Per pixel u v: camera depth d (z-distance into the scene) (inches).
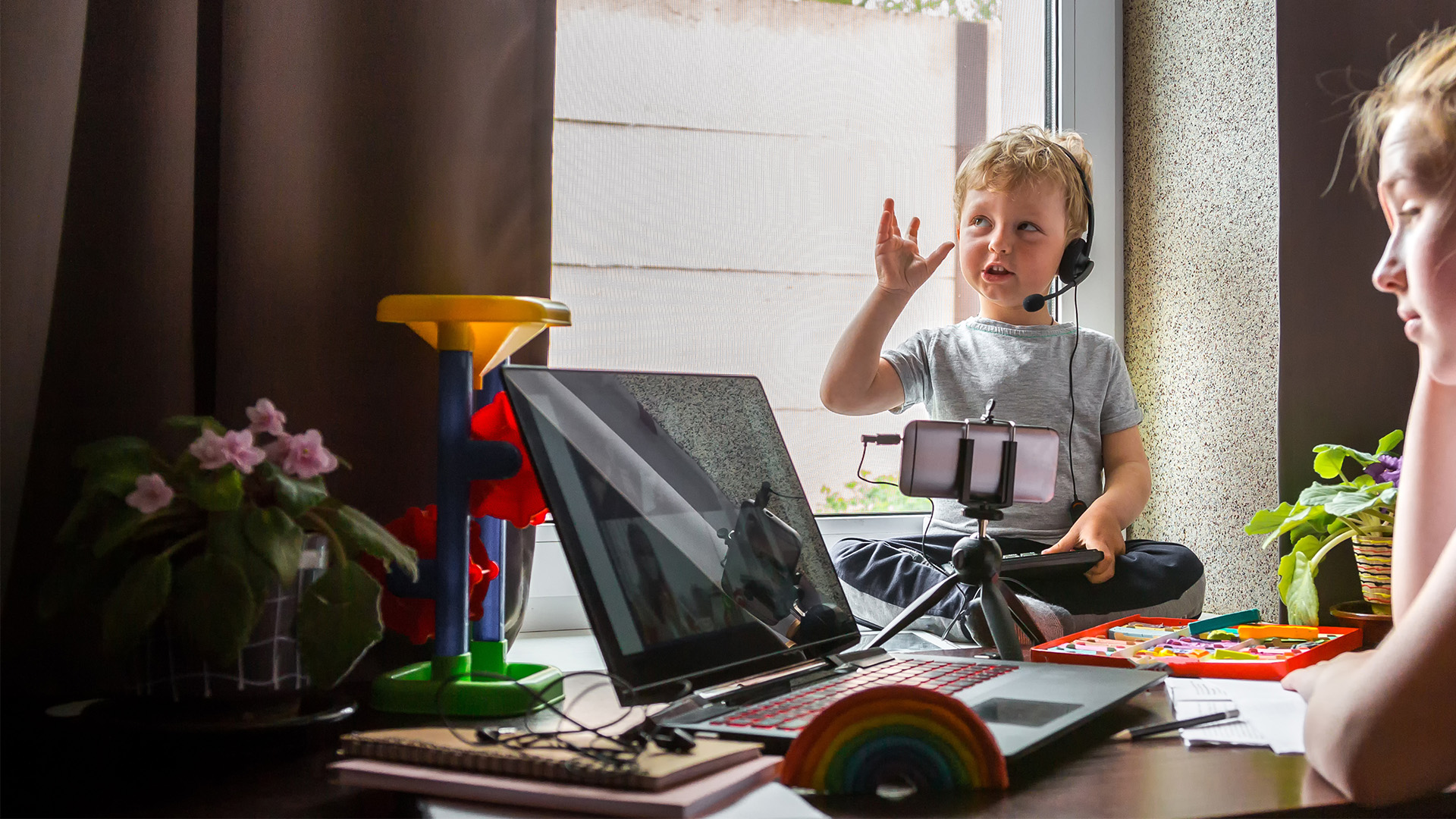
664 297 49.8
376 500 37.8
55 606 25.5
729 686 27.1
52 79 31.7
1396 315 49.9
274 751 25.1
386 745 21.0
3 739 26.5
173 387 34.9
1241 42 50.8
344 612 26.0
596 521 26.4
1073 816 18.8
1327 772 20.7
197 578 24.2
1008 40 56.9
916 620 42.5
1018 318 54.3
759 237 51.6
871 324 49.8
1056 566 41.0
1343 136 49.2
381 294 37.9
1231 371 51.4
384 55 38.0
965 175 53.9
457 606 30.0
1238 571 51.2
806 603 32.0
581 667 38.6
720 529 30.2
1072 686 27.9
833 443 53.5
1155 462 56.7
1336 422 49.1
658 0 49.8
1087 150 57.5
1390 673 20.2
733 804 18.8
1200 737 24.3
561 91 48.0
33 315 31.3
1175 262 55.1
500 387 35.2
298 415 36.9
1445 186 26.3
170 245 35.0
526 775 19.3
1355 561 49.3
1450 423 28.2
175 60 35.3
